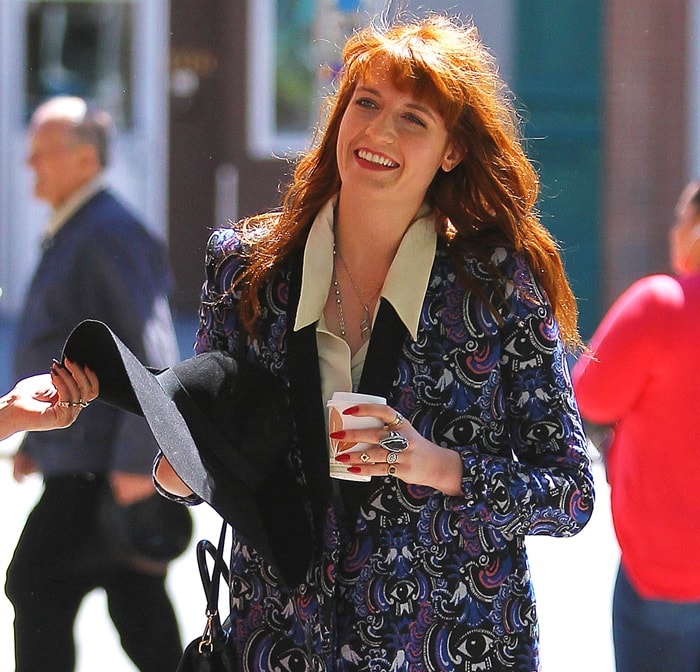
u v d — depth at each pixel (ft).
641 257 96.84
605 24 96.17
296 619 26.68
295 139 109.50
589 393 36.78
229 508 25.26
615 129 96.43
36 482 68.23
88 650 52.75
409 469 25.25
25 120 109.50
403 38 27.09
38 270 42.96
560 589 60.59
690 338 35.78
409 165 26.50
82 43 109.09
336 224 27.81
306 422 26.63
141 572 41.70
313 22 106.73
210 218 110.32
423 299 26.76
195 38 109.29
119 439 40.50
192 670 27.09
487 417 26.89
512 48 101.76
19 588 41.34
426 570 26.45
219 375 26.40
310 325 26.99
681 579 36.55
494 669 26.68
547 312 26.99
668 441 36.19
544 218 102.22
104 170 43.45
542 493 26.25
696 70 95.09
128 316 41.65
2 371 84.48
